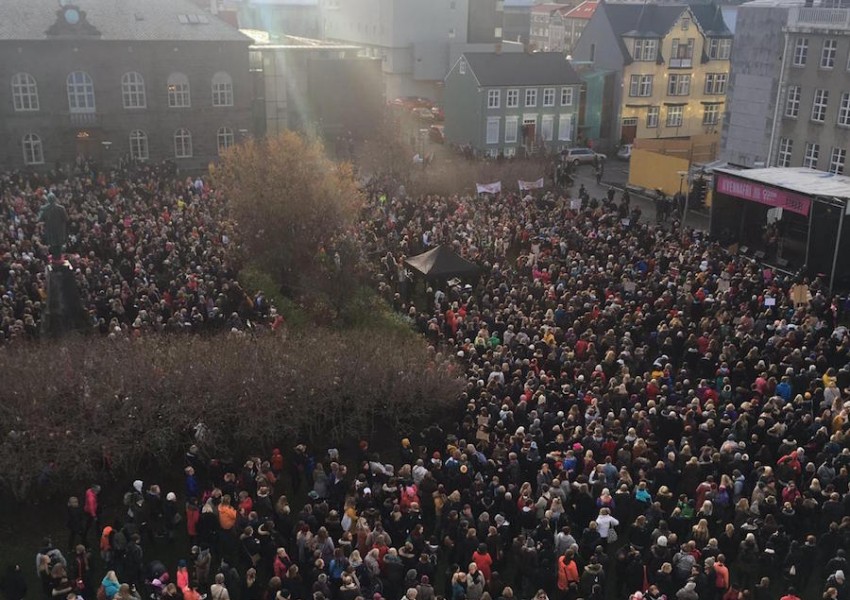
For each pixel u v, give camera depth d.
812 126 54.75
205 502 20.95
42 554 18.47
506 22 140.12
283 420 24.41
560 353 28.03
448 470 21.28
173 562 20.53
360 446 23.22
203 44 66.94
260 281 37.12
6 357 24.81
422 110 94.44
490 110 78.88
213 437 23.31
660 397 24.56
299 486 23.33
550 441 23.11
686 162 57.53
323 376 24.95
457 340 29.92
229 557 19.92
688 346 28.66
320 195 38.12
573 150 75.69
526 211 46.59
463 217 44.97
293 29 135.50
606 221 45.44
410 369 25.83
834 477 21.41
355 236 38.66
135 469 23.36
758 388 25.52
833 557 19.58
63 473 22.50
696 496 21.16
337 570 17.94
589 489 20.97
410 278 36.97
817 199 38.81
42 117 63.47
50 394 22.91
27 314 29.98
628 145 81.38
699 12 88.12
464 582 17.53
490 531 19.17
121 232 39.66
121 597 16.33
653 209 58.50
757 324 30.20
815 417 24.52
